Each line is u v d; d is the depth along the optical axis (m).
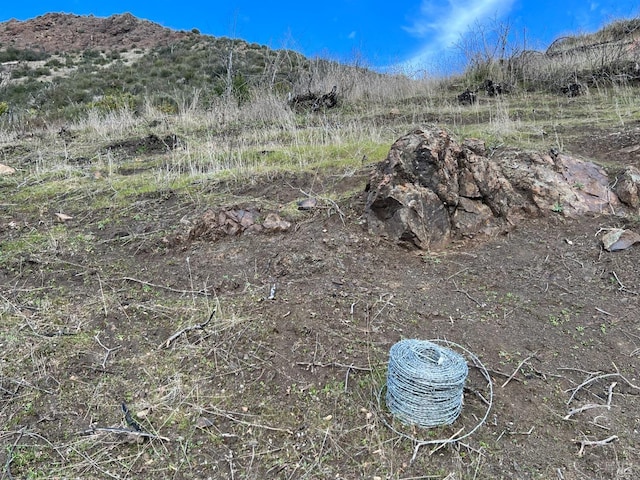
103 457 2.01
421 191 3.72
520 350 2.64
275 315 2.88
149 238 3.82
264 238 3.80
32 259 3.54
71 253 3.66
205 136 7.23
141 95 14.27
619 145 5.14
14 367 2.48
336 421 2.17
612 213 3.96
